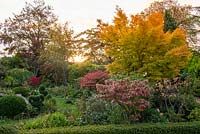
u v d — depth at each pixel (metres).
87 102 15.73
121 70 17.27
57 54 30.70
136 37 16.59
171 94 16.44
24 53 37.56
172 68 16.78
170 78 16.89
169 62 16.70
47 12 39.91
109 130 12.71
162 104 16.20
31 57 37.22
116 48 17.23
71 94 23.47
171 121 14.94
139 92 13.93
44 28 38.69
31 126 14.49
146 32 16.58
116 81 14.23
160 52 16.78
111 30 17.27
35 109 18.61
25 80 31.58
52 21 39.50
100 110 14.80
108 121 14.34
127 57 17.03
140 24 16.59
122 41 16.75
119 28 17.30
